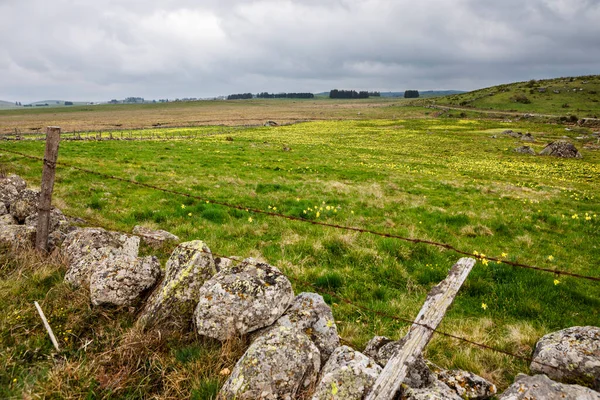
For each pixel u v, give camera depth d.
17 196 9.03
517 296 7.83
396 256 9.68
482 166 37.38
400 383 3.47
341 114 174.75
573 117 113.56
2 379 3.87
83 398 3.76
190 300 5.05
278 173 25.52
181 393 3.98
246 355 3.92
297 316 4.91
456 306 7.52
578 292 8.06
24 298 5.35
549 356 4.62
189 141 50.03
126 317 5.17
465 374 4.45
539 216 15.49
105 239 6.88
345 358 4.00
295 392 3.75
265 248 9.88
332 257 9.52
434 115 155.12
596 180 30.19
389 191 20.66
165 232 9.84
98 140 45.72
